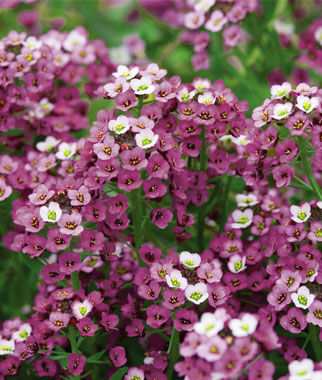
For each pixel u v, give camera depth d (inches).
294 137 13.6
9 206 15.0
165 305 12.9
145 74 13.9
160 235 15.5
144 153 13.1
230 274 13.8
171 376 13.6
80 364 13.2
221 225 15.2
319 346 13.4
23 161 15.7
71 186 13.6
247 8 16.8
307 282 13.4
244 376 12.4
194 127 13.8
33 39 15.9
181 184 13.9
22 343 13.7
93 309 13.5
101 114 13.8
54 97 16.3
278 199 14.7
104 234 14.0
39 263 14.0
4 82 15.1
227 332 12.2
